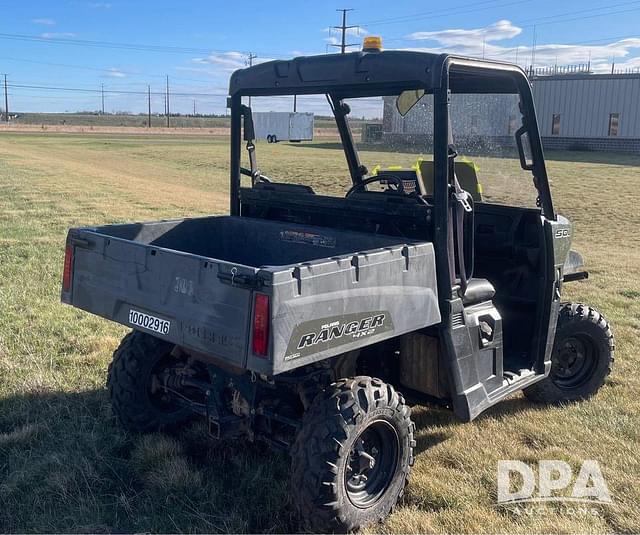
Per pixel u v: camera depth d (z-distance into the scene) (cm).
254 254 430
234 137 436
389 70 338
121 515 331
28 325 607
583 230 1423
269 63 393
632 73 4003
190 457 388
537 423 441
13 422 420
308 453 297
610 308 737
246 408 340
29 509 332
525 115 393
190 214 1426
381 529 318
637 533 324
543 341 420
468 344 356
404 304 322
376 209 369
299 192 415
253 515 333
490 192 427
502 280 437
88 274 357
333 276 288
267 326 269
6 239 1034
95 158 3581
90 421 422
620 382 516
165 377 398
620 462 390
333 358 352
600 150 4091
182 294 304
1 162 2812
